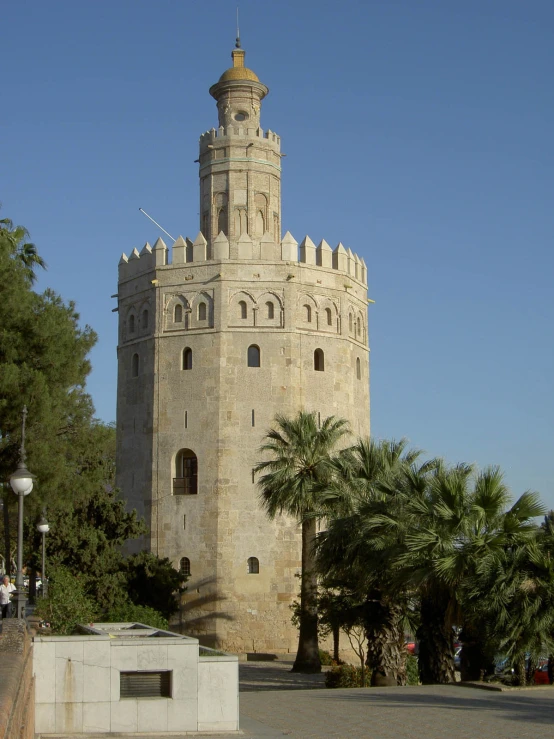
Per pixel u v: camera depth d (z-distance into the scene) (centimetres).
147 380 6091
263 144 6319
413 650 5750
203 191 6356
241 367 5897
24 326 4034
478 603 3003
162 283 6106
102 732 2123
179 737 2127
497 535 3128
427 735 2069
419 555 3164
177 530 5819
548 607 2959
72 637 2139
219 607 5647
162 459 5934
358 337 6456
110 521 5044
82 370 4353
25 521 5081
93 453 4816
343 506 4284
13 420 3850
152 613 4656
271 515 4838
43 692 2108
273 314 5984
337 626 4172
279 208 6400
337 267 6259
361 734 2108
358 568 3781
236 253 6009
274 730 2202
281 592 5700
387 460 4372
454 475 3272
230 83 6384
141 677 2172
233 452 5806
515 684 3053
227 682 2195
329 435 4881
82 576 4706
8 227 4872
